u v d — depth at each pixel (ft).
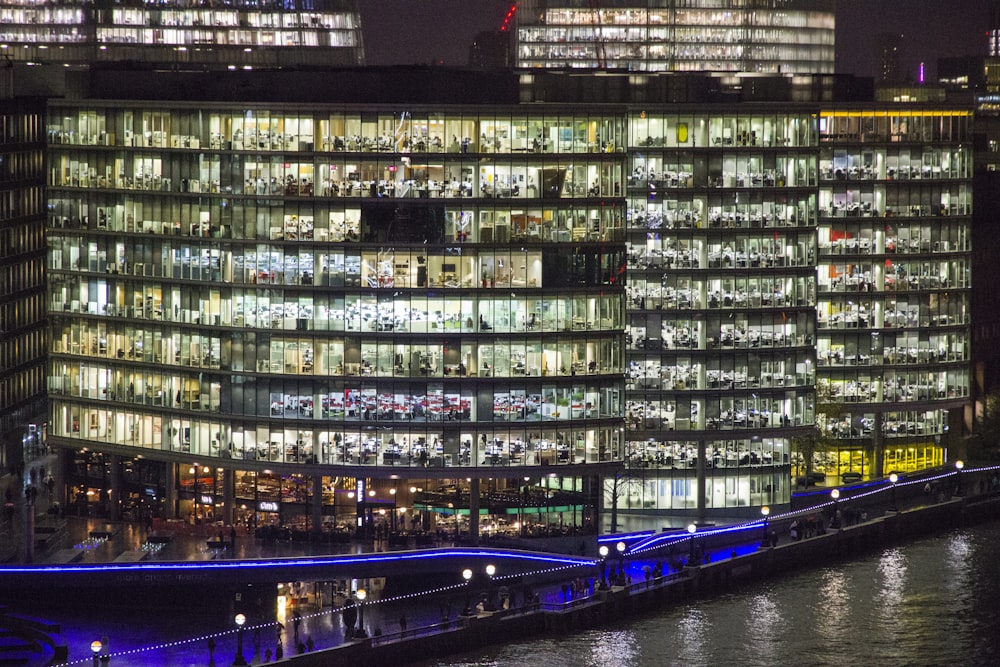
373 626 637.71
